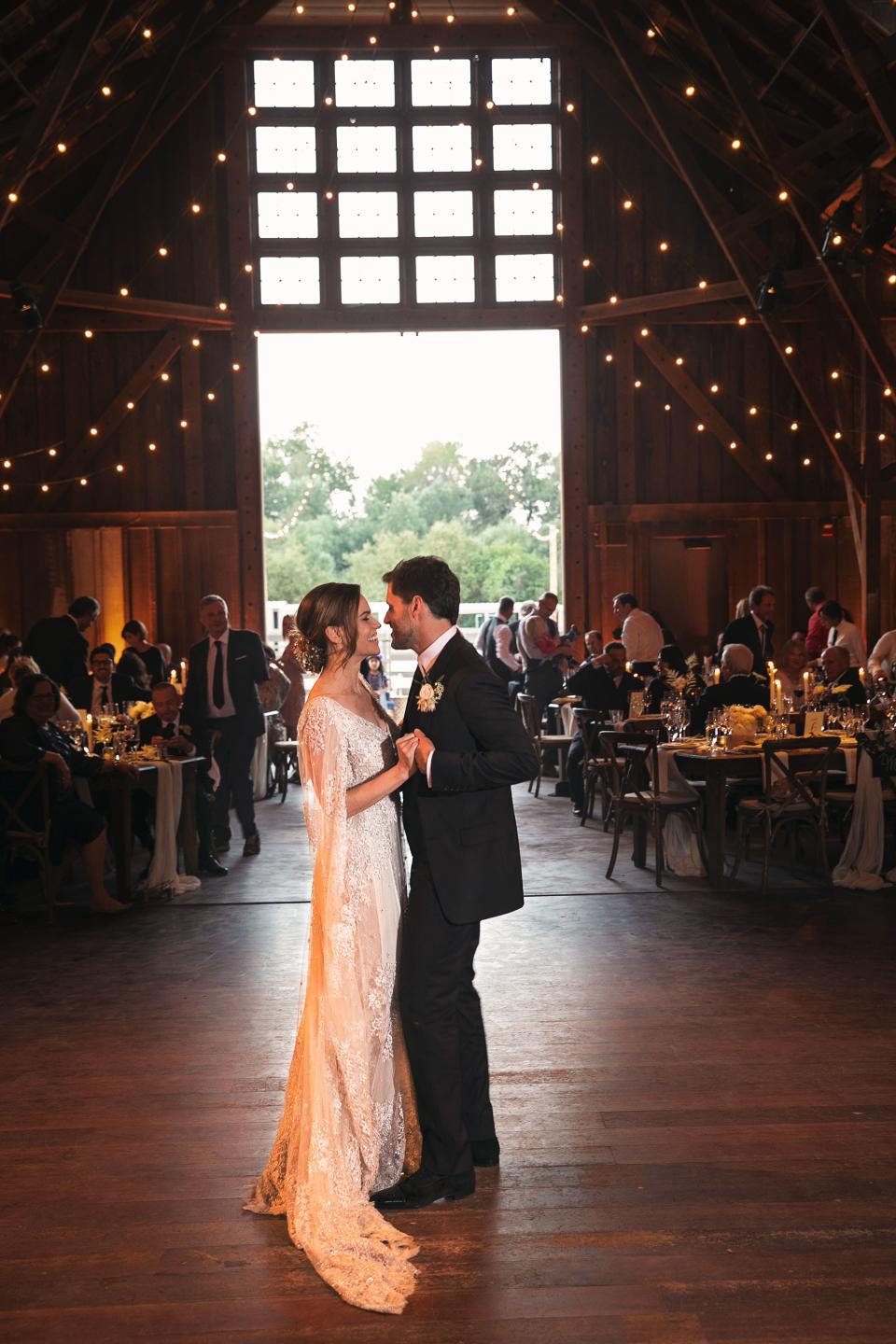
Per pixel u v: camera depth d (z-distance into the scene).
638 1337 2.52
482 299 14.17
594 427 14.17
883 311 12.56
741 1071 3.96
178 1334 2.57
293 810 10.12
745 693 7.61
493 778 2.97
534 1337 2.52
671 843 7.12
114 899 6.59
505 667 13.14
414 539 42.84
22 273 12.55
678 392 14.05
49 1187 3.25
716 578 14.15
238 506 13.89
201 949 5.67
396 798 3.23
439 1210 3.06
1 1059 4.24
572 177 14.05
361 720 3.10
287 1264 2.85
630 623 10.88
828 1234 2.91
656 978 5.03
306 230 14.07
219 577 13.91
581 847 8.09
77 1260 2.88
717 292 13.58
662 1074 3.95
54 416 13.62
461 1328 2.56
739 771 6.66
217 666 7.91
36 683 6.38
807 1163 3.29
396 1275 2.72
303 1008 3.11
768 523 14.10
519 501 47.38
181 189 13.71
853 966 5.13
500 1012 4.62
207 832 7.42
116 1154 3.45
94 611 10.31
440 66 14.08
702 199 12.11
